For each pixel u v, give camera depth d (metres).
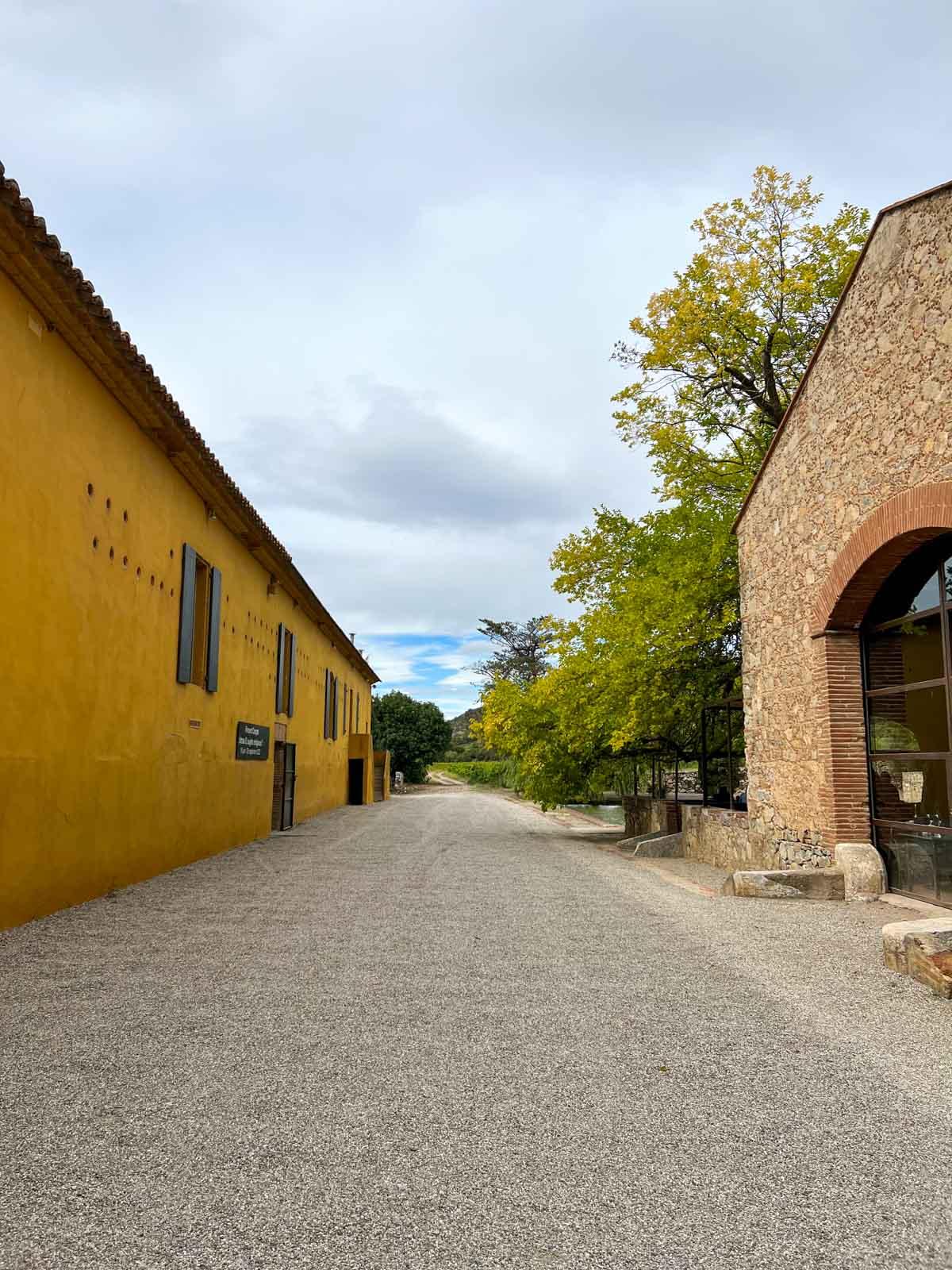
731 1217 2.67
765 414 17.58
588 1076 3.85
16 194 6.06
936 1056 4.14
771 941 6.84
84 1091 3.63
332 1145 3.14
